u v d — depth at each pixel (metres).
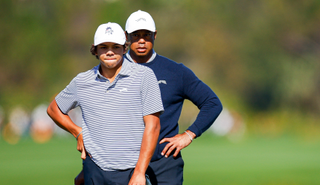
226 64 183.12
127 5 191.50
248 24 183.38
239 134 142.50
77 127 17.28
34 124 122.62
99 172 16.53
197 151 91.25
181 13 184.62
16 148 90.38
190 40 180.88
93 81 16.48
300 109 174.38
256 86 182.62
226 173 54.28
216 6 185.00
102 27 16.28
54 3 195.88
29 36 192.25
